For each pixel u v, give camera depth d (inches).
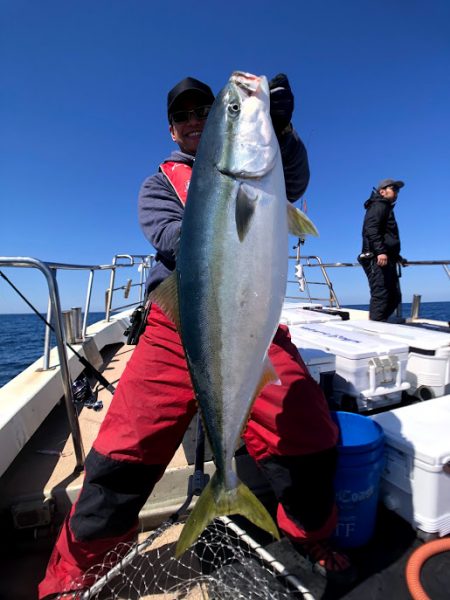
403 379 118.3
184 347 58.6
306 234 62.5
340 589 67.2
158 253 76.6
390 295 216.1
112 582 69.3
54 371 125.6
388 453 83.2
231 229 54.8
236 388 56.2
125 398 67.3
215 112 57.1
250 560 70.9
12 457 83.0
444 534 77.0
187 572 71.4
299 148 72.3
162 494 84.1
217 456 57.7
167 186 76.2
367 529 76.7
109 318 248.8
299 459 67.1
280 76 66.9
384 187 211.2
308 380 69.8
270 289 55.4
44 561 76.0
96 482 65.9
